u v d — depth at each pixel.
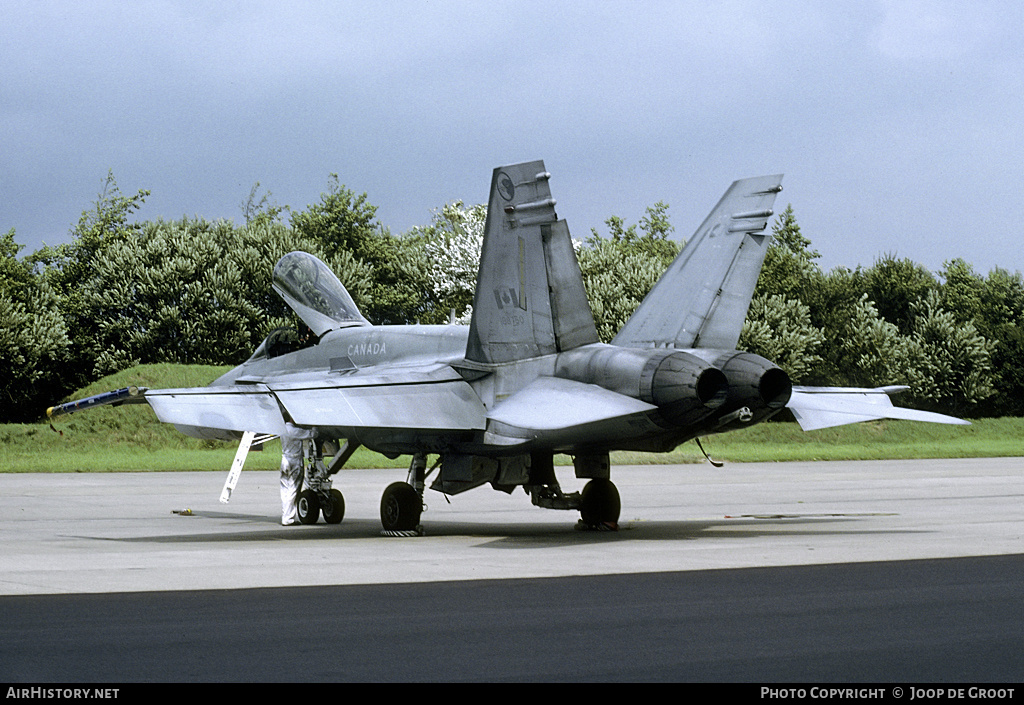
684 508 39.84
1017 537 27.67
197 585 18.94
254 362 38.66
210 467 69.25
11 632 14.36
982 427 119.06
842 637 13.91
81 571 20.98
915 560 22.45
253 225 147.12
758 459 82.12
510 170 27.70
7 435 85.94
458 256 149.50
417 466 30.64
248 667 12.28
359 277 144.00
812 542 26.59
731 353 26.75
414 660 12.62
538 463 31.03
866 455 86.19
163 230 151.62
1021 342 134.62
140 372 96.25
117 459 74.88
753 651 13.06
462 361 29.91
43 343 114.25
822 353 129.88
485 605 16.58
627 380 25.95
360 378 28.94
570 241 27.58
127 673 11.99
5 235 142.38
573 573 20.53
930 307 134.62
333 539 28.81
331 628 14.61
